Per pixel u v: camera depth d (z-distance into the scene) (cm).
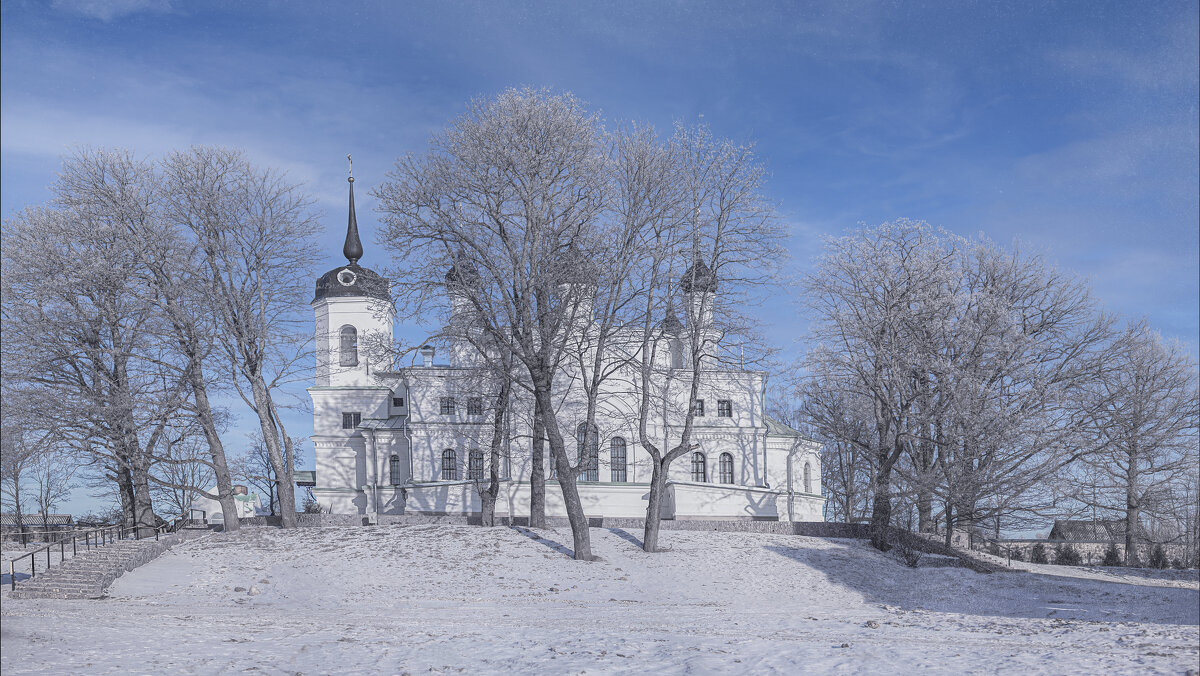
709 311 4791
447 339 4644
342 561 4234
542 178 4353
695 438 6669
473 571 4103
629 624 2791
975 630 2684
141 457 4616
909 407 5044
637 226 4425
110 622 2473
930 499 5106
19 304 4247
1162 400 5738
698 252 4625
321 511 6756
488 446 5944
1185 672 1847
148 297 4512
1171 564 6053
